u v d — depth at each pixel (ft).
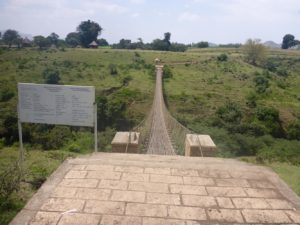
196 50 289.74
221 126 88.79
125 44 292.61
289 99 133.18
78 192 10.62
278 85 161.07
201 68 188.55
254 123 91.09
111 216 9.20
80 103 14.96
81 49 250.16
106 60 202.28
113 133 61.46
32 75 152.05
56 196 10.30
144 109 107.04
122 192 10.71
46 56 207.10
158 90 122.52
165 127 51.03
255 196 10.81
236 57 234.38
